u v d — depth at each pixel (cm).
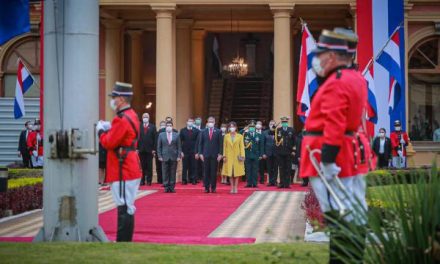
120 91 1884
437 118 5494
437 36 5453
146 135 4838
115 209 3400
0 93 5853
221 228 2706
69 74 1953
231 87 6938
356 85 1220
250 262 1422
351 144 1230
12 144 5678
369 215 1052
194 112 6309
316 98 1236
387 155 4569
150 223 2852
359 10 3822
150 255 1515
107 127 1919
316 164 1204
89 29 1972
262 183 5247
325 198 1225
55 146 1942
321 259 1422
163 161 4341
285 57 5203
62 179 1955
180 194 4225
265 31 6331
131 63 6438
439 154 5384
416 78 5494
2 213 3012
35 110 5684
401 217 1040
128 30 6306
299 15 5719
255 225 2791
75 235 1953
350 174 1227
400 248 1034
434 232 1027
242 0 5244
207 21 6212
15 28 2022
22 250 1594
